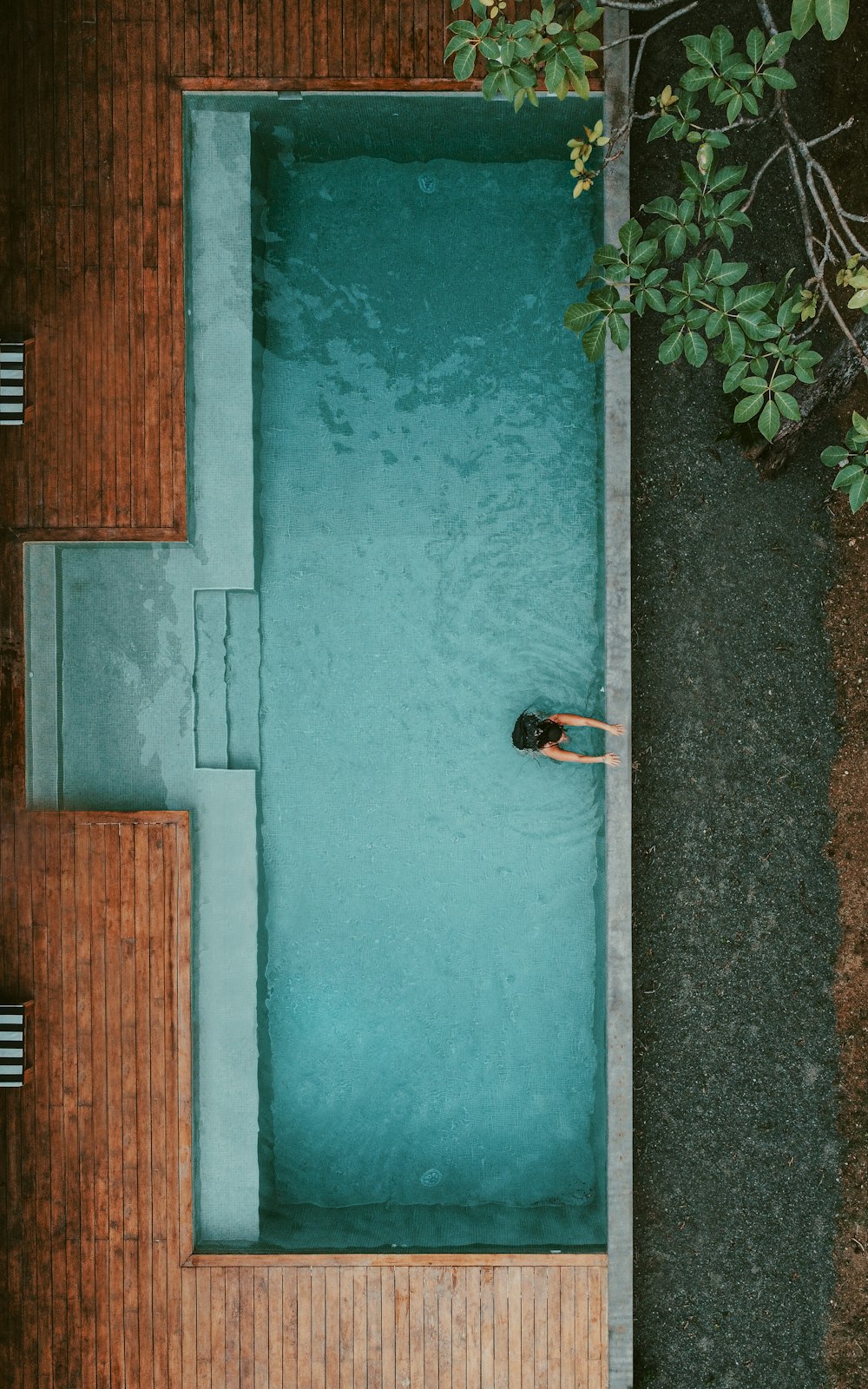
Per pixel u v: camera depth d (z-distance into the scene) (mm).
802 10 3188
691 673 6836
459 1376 6297
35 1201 6398
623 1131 6547
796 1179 6852
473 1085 7117
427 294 7031
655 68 6598
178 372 6340
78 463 6355
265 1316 6336
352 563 7059
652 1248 6836
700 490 6809
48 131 6277
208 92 6270
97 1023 6379
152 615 6684
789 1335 6816
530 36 4238
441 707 7094
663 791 6852
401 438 7066
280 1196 7027
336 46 6211
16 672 6434
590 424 7062
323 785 7082
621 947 6559
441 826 7094
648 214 6664
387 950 7121
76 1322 6375
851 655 6855
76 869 6379
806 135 6734
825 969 6883
